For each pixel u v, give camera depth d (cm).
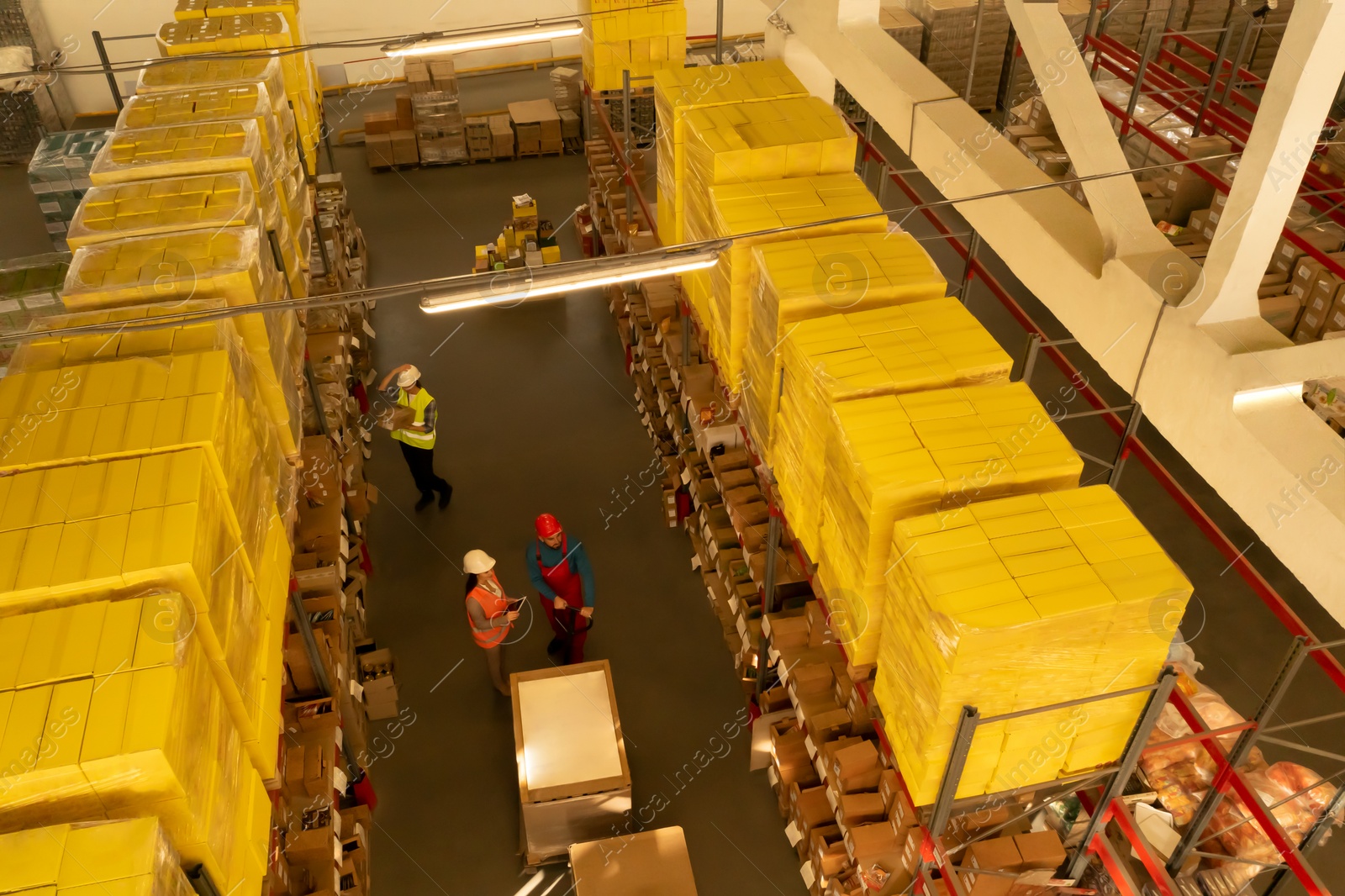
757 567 659
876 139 1480
